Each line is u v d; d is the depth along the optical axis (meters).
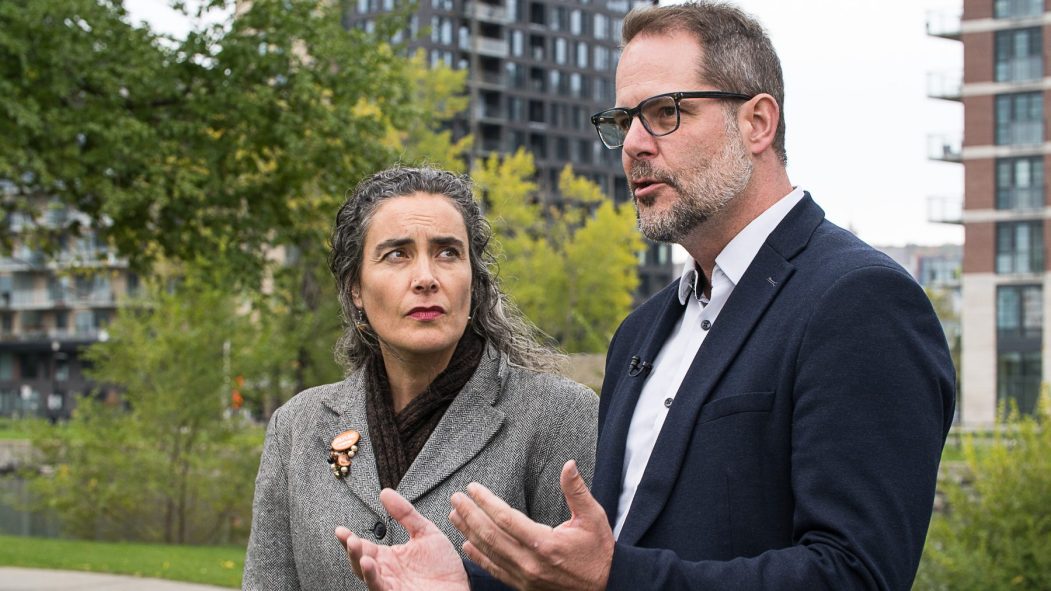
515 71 68.38
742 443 1.95
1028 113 38.41
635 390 2.30
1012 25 38.59
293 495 2.79
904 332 1.85
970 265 39.06
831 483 1.78
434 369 2.78
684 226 2.13
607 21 72.44
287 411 2.92
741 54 2.11
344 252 2.79
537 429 2.76
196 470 16.31
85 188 11.69
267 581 2.80
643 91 2.13
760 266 2.08
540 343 2.99
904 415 1.80
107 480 16.19
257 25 12.81
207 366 16.03
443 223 2.67
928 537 9.28
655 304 2.51
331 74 13.00
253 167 13.18
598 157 70.81
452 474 2.71
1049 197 38.00
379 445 2.76
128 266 14.26
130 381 16.42
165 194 11.79
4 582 9.74
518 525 1.70
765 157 2.16
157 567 10.77
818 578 1.71
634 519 2.03
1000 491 9.23
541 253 36.69
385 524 2.67
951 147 40.00
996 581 8.72
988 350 38.66
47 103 11.66
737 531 1.94
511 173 34.88
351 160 13.08
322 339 19.22
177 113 12.66
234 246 13.01
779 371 1.95
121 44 11.95
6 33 11.09
